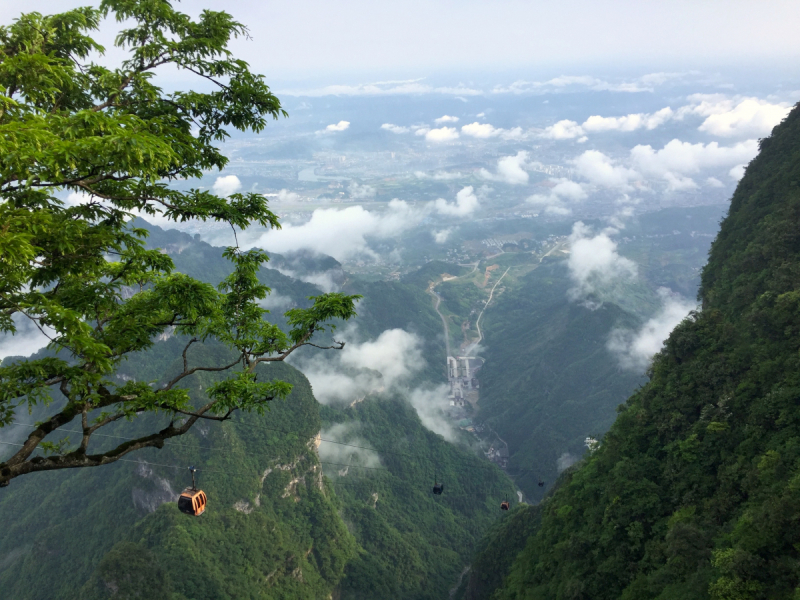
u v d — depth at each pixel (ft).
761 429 129.29
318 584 322.55
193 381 353.10
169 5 53.93
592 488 173.68
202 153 56.34
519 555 221.46
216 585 253.24
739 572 97.66
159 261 56.18
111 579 226.79
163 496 309.42
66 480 383.65
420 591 366.63
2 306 41.88
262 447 341.82
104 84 52.01
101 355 40.16
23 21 48.34
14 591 320.50
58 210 46.57
